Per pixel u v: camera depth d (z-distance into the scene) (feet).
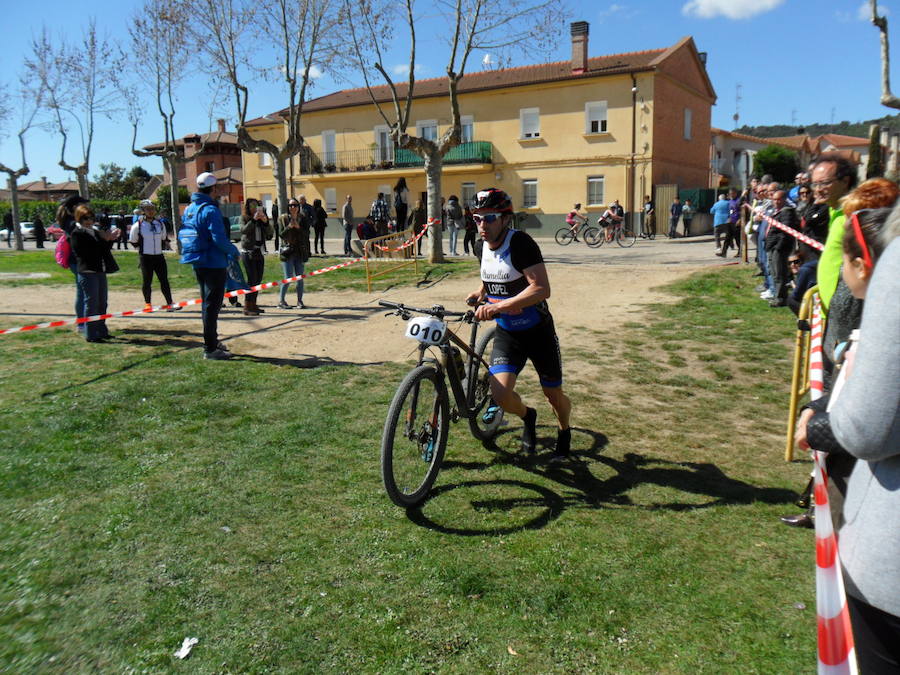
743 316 28.53
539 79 103.19
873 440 4.49
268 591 9.59
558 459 14.30
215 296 22.38
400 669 8.07
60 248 27.30
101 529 11.28
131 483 13.03
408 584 9.76
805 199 26.48
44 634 8.70
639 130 98.48
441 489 12.94
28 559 10.37
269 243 92.48
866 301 4.74
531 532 11.23
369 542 10.92
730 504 12.19
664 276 41.50
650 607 9.20
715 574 9.94
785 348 23.44
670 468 13.85
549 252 70.28
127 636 8.66
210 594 9.51
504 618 9.00
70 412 16.97
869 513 4.88
